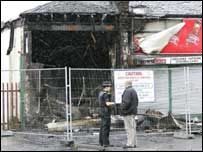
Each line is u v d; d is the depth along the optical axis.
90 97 29.89
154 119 29.16
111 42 33.25
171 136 26.91
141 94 26.59
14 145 23.92
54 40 33.47
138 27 32.50
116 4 33.06
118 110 28.61
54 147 23.19
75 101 30.05
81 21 31.84
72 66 34.94
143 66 32.41
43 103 30.20
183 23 33.00
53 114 29.80
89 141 24.88
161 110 31.44
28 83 30.83
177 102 31.98
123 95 22.81
